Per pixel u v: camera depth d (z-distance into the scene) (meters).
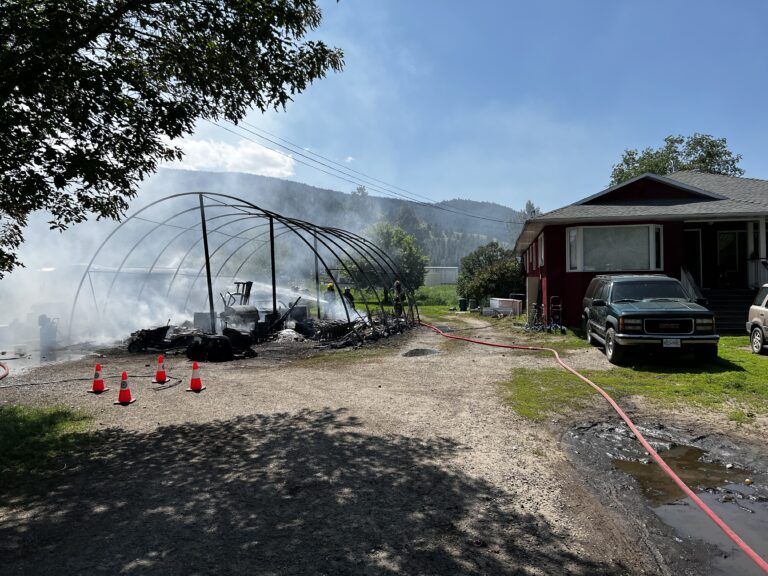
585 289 18.55
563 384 9.23
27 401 8.72
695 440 6.15
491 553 3.58
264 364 12.62
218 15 5.77
